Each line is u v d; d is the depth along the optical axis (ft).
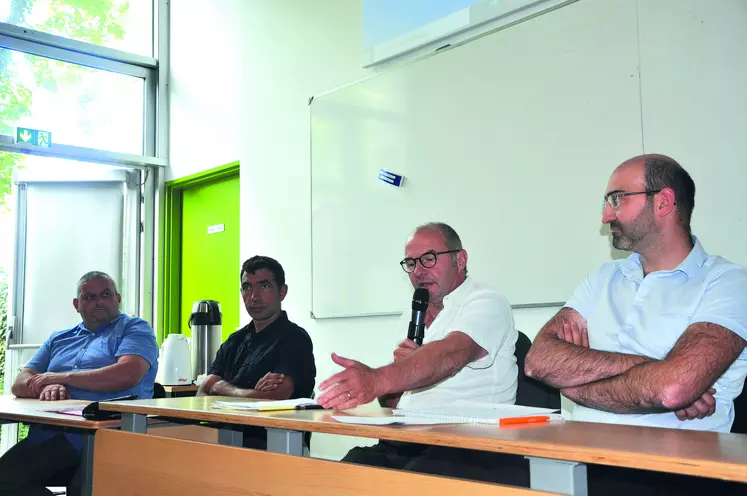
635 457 3.07
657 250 5.60
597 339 5.81
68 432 7.75
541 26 9.10
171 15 17.19
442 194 10.22
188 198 16.72
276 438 4.83
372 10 11.51
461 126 10.02
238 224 15.29
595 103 8.50
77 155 15.88
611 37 8.38
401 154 10.89
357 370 5.10
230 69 15.07
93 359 10.04
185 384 13.00
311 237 12.45
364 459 6.20
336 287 11.85
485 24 9.84
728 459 2.91
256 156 14.03
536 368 5.60
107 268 16.25
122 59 16.63
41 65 15.70
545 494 3.26
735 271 5.28
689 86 7.67
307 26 13.03
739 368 5.16
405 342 6.40
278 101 13.58
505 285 9.32
